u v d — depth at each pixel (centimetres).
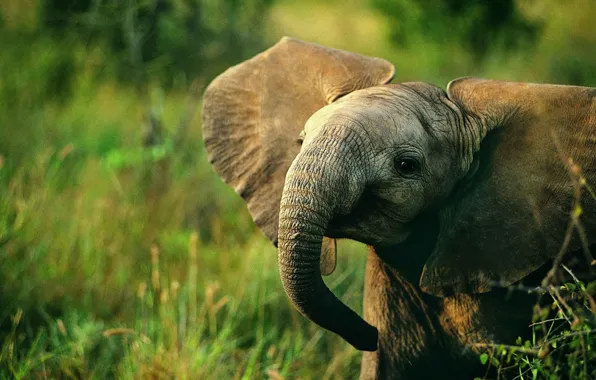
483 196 715
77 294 1083
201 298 1075
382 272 805
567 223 700
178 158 1402
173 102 1655
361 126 663
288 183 643
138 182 1352
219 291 1080
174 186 1340
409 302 794
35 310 1038
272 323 1036
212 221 1308
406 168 675
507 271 712
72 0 1497
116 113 1730
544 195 704
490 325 754
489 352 756
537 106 710
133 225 1227
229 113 827
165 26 1480
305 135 690
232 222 1300
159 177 1354
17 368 888
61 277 1099
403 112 687
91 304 1060
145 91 1480
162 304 965
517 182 709
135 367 876
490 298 748
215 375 876
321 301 649
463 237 719
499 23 1466
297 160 650
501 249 712
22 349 950
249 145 811
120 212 1257
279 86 806
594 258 729
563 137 701
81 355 895
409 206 687
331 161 643
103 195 1316
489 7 1455
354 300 1064
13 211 1108
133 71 1488
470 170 716
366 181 661
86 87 1587
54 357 908
